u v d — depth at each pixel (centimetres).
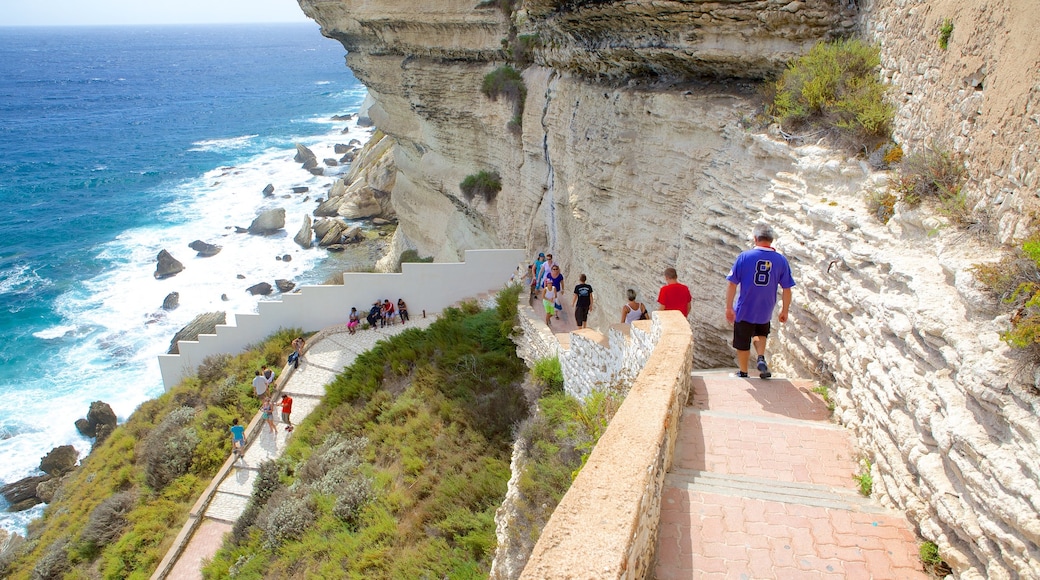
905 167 718
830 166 851
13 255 4566
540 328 1667
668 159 1308
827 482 558
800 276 826
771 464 582
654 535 457
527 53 2189
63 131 9906
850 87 908
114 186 6481
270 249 4516
